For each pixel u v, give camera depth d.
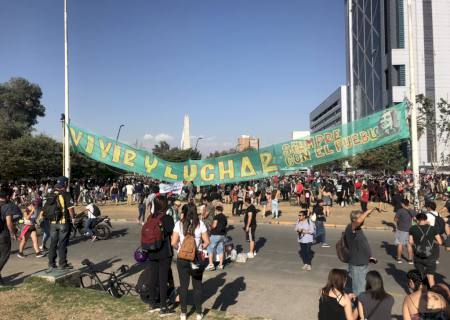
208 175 14.43
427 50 93.75
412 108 15.12
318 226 13.44
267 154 14.05
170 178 14.60
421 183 31.47
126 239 15.23
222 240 10.41
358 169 80.56
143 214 20.02
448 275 9.33
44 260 11.23
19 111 88.88
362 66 118.94
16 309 6.27
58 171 53.12
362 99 119.25
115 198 31.03
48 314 6.08
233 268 10.43
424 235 7.76
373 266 10.41
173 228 6.32
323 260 11.33
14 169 46.66
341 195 26.88
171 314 6.15
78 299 6.73
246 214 11.98
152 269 6.36
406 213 10.74
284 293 8.13
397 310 6.98
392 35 95.31
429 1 94.00
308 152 13.75
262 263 11.03
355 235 6.85
